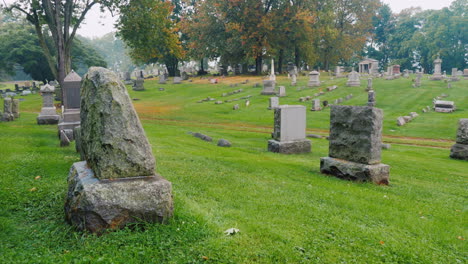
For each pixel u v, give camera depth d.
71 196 4.83
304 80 52.19
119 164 4.92
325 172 10.72
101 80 5.02
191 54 67.81
